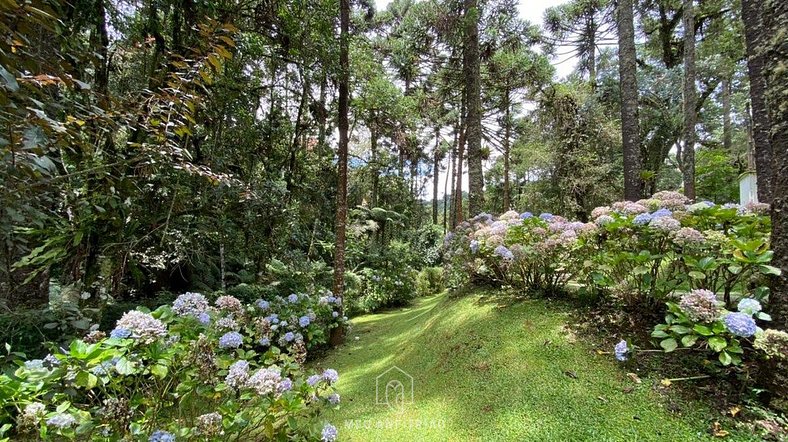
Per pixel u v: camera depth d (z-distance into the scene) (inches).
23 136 57.0
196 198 170.6
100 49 104.2
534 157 381.7
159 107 80.0
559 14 430.6
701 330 66.4
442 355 121.4
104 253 130.5
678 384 73.4
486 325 121.2
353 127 301.4
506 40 328.2
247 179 212.7
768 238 83.1
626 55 224.8
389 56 338.0
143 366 68.7
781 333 60.4
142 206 146.6
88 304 125.7
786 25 67.2
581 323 103.6
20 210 67.9
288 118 275.6
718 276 86.7
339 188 188.2
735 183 435.2
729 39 330.3
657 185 442.0
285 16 167.6
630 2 225.5
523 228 136.0
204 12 131.9
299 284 228.8
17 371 59.6
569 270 118.1
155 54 137.6
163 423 73.2
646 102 439.2
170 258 174.7
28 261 106.3
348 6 186.1
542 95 367.2
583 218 358.0
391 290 292.0
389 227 475.2
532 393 83.8
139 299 171.5
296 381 80.7
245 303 187.8
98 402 74.0
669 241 91.5
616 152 389.7
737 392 67.4
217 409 75.4
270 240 223.5
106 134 99.2
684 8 275.1
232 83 173.2
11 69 50.3
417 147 458.0
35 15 50.2
